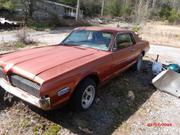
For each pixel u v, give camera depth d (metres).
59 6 37.59
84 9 51.00
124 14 60.06
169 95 5.29
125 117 4.10
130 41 5.81
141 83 5.88
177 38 19.95
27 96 3.38
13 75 3.54
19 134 3.31
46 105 3.20
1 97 4.26
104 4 59.84
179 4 71.44
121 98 4.81
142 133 3.66
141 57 6.79
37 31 20.23
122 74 6.35
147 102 4.80
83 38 5.07
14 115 3.75
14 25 20.02
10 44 10.84
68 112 3.97
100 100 4.58
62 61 3.76
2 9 25.77
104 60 4.30
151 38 18.84
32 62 3.65
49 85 3.14
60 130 3.47
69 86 3.43
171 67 6.56
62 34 19.17
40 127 3.50
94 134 3.48
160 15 55.00
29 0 26.88
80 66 3.68
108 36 4.93
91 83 3.95
